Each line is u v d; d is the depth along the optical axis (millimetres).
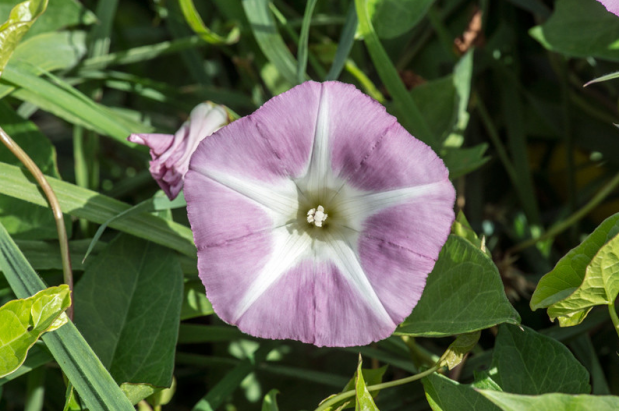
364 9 320
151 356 304
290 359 345
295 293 295
